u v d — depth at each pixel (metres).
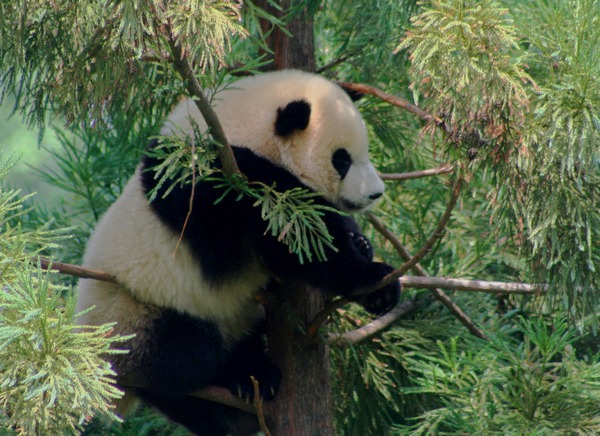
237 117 8.62
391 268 8.34
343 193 8.83
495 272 11.14
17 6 7.57
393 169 11.35
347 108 8.77
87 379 5.56
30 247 10.02
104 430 10.31
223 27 6.34
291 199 7.48
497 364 8.20
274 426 8.69
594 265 7.84
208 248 8.45
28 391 5.63
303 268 8.29
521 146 7.52
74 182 11.87
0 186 7.57
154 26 6.53
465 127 7.38
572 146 7.16
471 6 6.96
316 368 8.73
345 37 10.59
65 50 7.68
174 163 6.85
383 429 10.23
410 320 10.34
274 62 9.66
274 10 9.55
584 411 7.81
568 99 7.32
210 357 8.70
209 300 8.71
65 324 5.79
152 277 8.59
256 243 8.34
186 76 6.52
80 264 11.20
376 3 9.25
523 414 7.86
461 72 6.86
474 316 10.52
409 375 9.95
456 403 8.51
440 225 7.57
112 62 6.99
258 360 8.94
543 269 8.08
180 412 9.07
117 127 10.70
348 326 10.56
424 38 6.95
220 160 7.44
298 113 8.44
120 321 8.58
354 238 8.88
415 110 8.61
